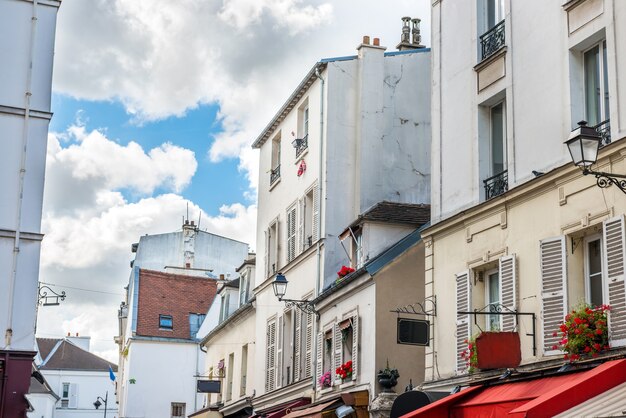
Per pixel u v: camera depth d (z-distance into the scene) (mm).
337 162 28031
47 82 24094
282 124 32875
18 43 24062
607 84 15672
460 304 18406
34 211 23359
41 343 81125
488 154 18844
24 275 22891
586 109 16094
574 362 14266
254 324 35250
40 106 23906
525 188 16688
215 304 53094
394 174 28062
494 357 16375
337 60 28656
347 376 23609
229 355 38750
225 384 38844
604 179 13789
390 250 22828
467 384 17234
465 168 19203
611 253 14414
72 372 77000
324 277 27078
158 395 51531
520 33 17688
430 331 19625
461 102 19609
